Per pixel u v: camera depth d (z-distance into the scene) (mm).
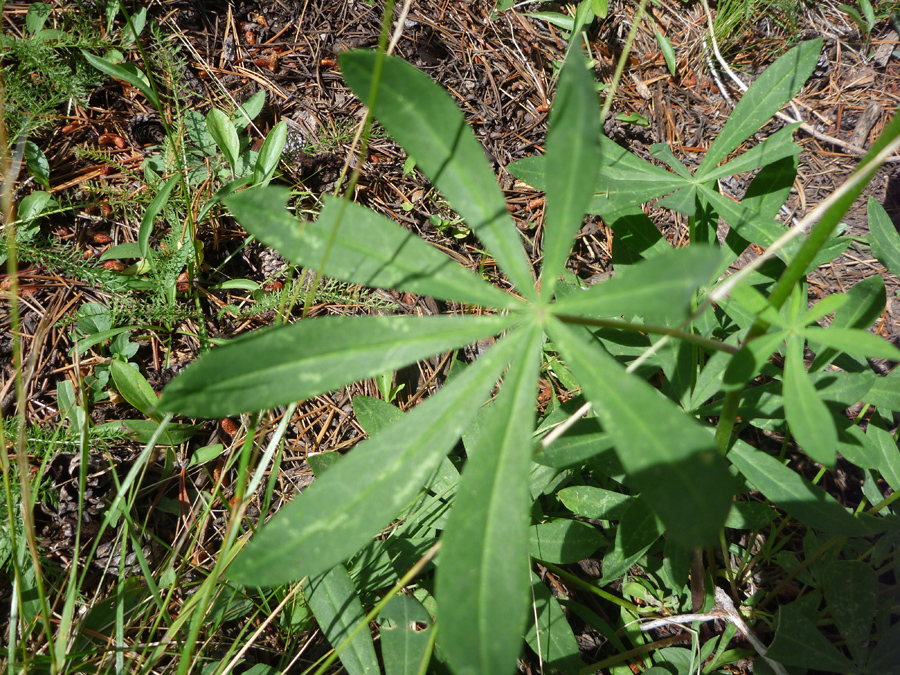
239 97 344
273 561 119
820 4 481
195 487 249
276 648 216
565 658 196
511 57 406
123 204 290
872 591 197
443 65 386
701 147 416
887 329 337
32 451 223
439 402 124
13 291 161
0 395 247
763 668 202
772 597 234
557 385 302
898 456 210
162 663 201
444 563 111
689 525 107
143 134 323
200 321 279
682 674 214
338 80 367
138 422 244
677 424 109
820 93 453
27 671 175
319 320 123
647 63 442
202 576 227
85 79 300
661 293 105
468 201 130
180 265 271
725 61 450
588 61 395
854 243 377
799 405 127
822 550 218
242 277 305
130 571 226
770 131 433
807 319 131
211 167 311
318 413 280
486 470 116
